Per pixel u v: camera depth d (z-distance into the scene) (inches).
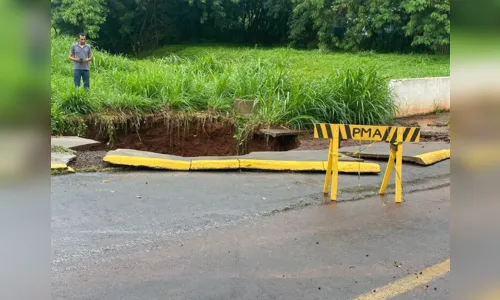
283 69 438.9
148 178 236.1
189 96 406.6
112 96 388.8
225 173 250.5
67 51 589.0
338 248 153.9
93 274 133.0
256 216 183.6
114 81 449.4
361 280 131.8
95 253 146.9
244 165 254.7
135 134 373.4
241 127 372.2
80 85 391.9
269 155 278.2
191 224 173.2
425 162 274.5
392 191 224.4
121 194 207.6
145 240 158.1
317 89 398.3
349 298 121.6
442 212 192.2
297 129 369.7
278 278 132.3
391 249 153.8
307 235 165.0
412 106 468.8
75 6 942.4
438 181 244.1
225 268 138.2
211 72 465.1
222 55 862.5
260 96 391.5
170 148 379.6
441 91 494.0
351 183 235.3
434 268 139.8
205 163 253.6
